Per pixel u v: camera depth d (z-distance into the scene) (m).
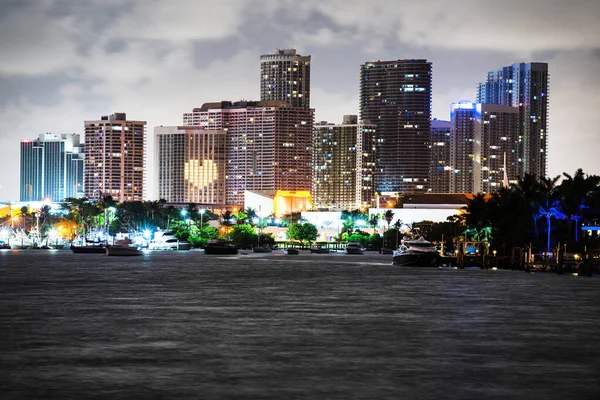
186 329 107.31
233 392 72.50
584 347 94.88
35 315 121.81
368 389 73.75
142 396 71.06
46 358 86.62
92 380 76.62
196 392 72.38
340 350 92.12
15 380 76.56
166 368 81.88
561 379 78.00
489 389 74.00
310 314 124.12
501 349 93.25
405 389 73.81
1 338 99.50
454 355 89.50
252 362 85.00
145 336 101.25
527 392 73.06
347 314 124.31
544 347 94.69
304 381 76.56
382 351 91.56
